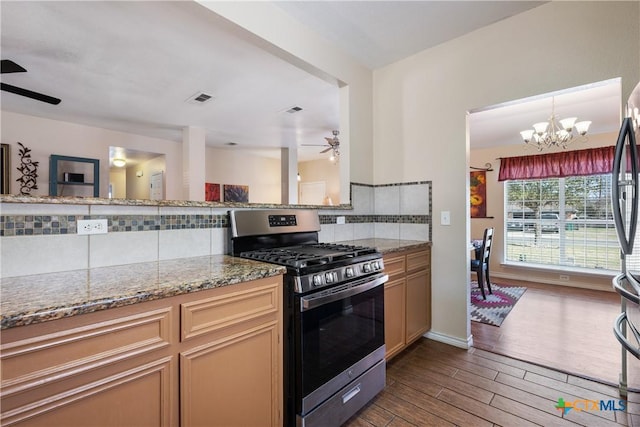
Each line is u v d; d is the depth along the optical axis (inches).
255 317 50.6
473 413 65.0
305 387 54.1
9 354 29.3
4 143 152.9
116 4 73.5
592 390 72.5
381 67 114.2
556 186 191.2
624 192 58.8
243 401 49.1
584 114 143.3
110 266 53.6
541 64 82.0
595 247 177.5
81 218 50.6
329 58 96.7
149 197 234.4
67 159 170.2
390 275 82.5
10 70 100.7
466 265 95.5
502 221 206.7
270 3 78.2
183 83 120.1
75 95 131.4
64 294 36.1
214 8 66.4
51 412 31.7
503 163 203.9
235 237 67.2
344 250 73.2
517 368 82.9
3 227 43.8
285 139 215.2
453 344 97.2
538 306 139.5
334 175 294.5
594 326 113.9
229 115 161.2
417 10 82.9
